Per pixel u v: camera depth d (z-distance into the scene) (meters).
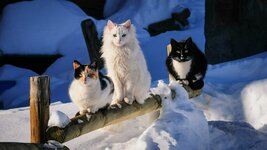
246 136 5.24
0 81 13.82
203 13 17.28
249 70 7.95
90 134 4.97
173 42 6.66
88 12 17.67
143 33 15.80
